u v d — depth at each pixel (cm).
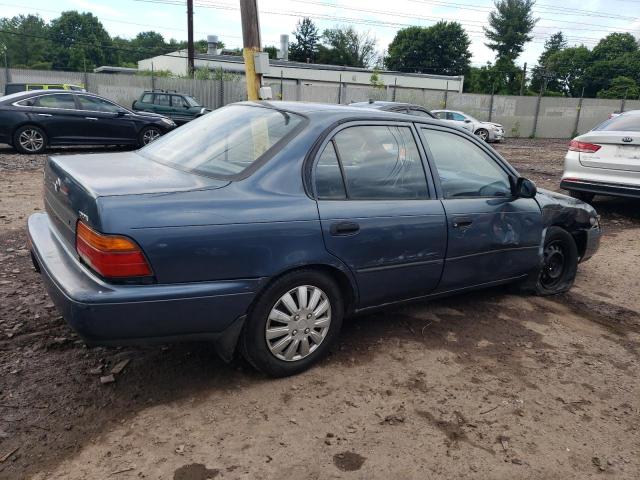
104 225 256
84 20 8300
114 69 4294
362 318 420
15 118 1200
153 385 312
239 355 348
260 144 326
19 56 7975
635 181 781
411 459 263
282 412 293
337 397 310
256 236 289
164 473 244
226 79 2589
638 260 632
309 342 330
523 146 2420
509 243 423
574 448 281
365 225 332
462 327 415
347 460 260
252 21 751
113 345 269
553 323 435
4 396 293
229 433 274
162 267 266
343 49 7969
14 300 410
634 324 449
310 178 317
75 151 1330
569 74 7338
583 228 509
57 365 327
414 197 367
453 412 303
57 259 296
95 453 255
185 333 281
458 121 2494
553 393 330
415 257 362
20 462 246
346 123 343
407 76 4491
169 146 370
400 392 319
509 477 256
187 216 272
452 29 7375
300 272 313
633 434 296
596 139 817
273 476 246
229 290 284
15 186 841
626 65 6850
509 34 7138
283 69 4025
